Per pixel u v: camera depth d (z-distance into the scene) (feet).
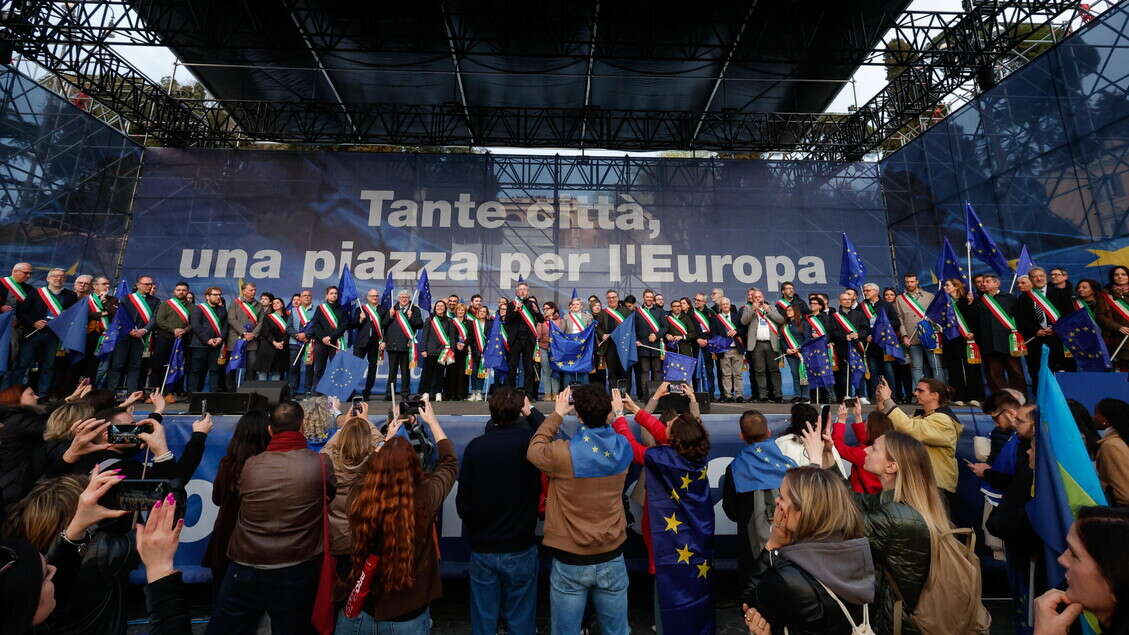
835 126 45.14
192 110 42.78
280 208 41.24
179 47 35.04
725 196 43.78
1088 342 17.52
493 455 8.29
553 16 35.47
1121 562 3.59
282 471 7.20
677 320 26.86
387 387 36.29
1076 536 3.90
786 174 44.16
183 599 5.00
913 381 24.61
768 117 45.24
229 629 6.91
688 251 42.78
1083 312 17.71
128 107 39.19
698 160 44.37
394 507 6.52
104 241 38.52
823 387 24.07
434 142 43.68
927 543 5.77
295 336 25.54
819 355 23.26
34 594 3.73
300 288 40.14
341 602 7.29
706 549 9.05
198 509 12.50
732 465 9.76
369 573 6.45
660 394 11.91
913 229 41.50
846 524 4.95
